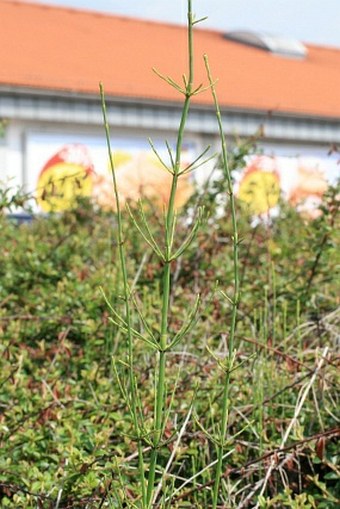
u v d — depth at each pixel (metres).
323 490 3.65
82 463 3.60
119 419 4.05
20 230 7.25
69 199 7.43
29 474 3.72
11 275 5.75
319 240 5.50
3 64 24.88
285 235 6.72
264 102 27.89
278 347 4.62
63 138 24.70
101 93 2.77
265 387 4.34
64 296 5.30
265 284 5.50
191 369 4.54
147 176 25.08
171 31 32.31
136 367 4.57
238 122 27.14
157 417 2.75
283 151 28.11
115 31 30.14
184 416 4.14
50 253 6.24
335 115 28.95
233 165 6.61
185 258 5.91
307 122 28.45
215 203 6.48
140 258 6.18
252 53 32.78
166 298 2.73
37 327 5.15
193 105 26.22
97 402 4.25
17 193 5.52
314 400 3.98
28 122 24.41
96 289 5.35
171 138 26.06
